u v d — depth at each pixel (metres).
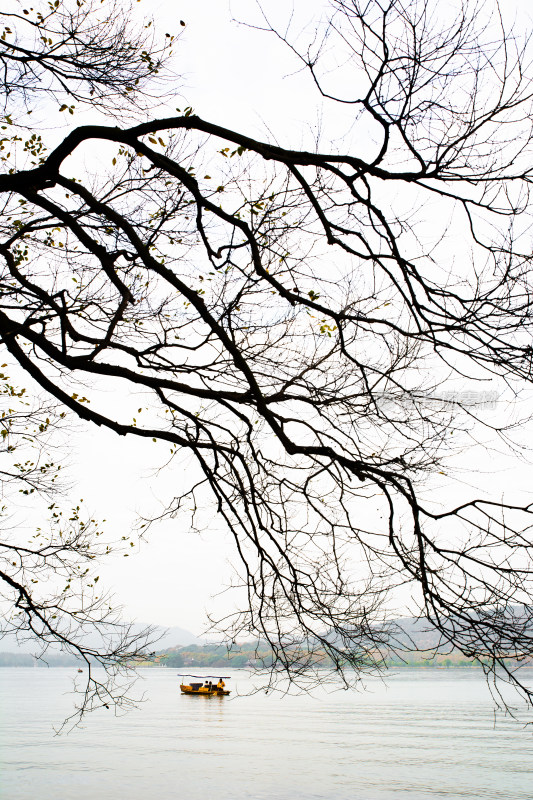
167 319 6.18
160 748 43.16
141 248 4.72
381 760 38.50
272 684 4.95
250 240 4.74
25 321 5.35
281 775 33.03
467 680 175.50
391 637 4.80
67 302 6.02
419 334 4.77
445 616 4.43
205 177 5.50
